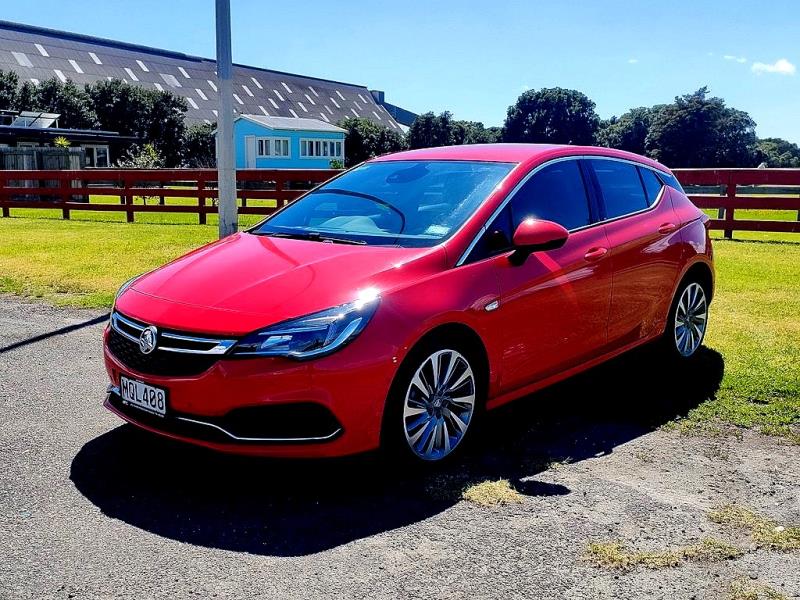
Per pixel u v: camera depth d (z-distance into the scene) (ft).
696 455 12.46
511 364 12.82
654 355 17.74
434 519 10.23
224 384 10.39
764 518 10.33
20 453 12.32
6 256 32.55
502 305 12.36
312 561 9.16
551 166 14.60
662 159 251.80
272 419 10.47
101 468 11.77
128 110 156.97
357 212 14.14
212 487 11.16
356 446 10.85
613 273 14.69
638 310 15.62
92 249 34.88
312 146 163.73
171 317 11.14
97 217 56.49
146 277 13.19
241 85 214.28
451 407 12.02
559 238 12.55
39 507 10.48
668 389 15.61
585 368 14.71
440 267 11.93
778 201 40.34
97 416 14.08
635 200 16.26
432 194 13.85
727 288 26.05
